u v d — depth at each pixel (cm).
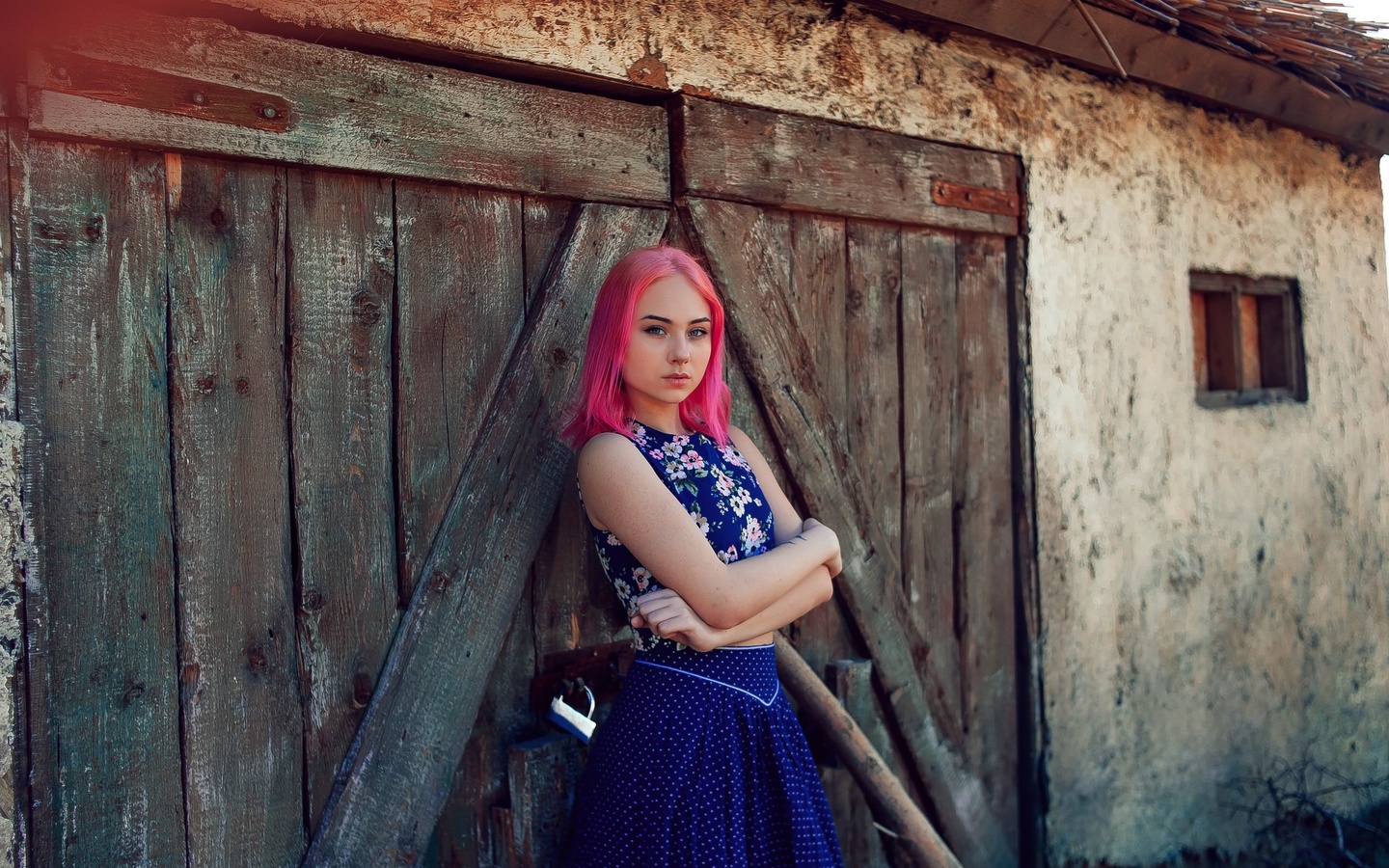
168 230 154
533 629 198
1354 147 388
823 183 235
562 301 196
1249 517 346
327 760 171
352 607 174
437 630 181
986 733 278
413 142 176
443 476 184
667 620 163
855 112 242
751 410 227
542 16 188
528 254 195
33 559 141
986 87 272
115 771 150
